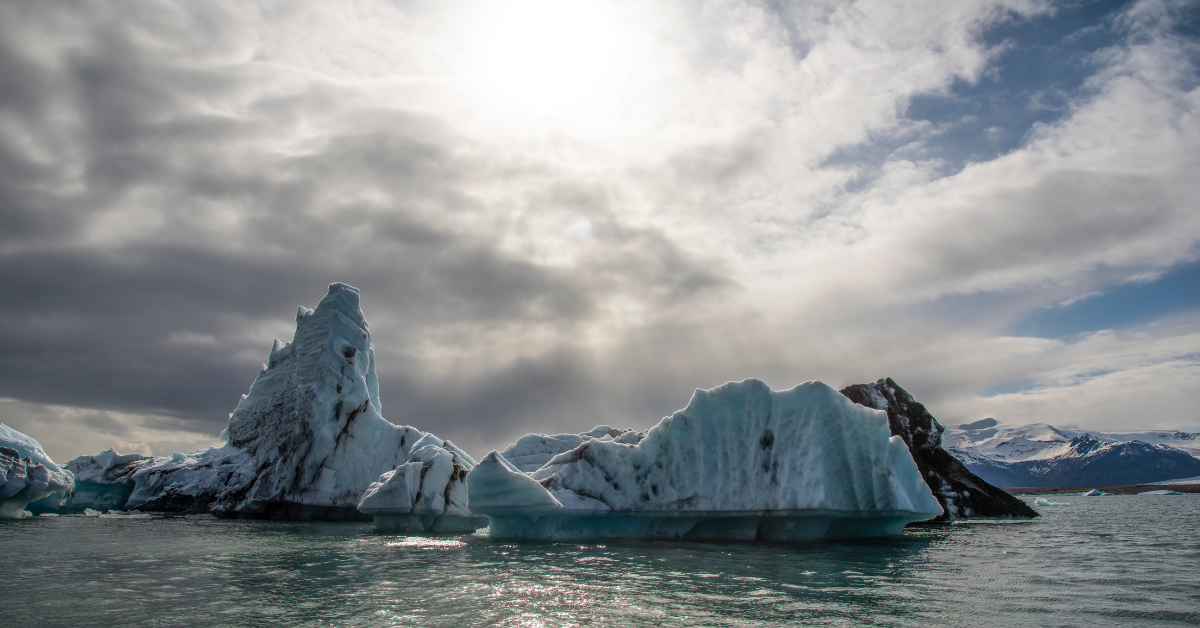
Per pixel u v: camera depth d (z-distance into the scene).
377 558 17.69
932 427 41.25
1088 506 60.72
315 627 10.14
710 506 21.78
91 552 19.45
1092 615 10.79
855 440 21.22
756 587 13.04
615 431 38.81
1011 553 19.36
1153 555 19.02
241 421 46.00
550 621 10.42
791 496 20.47
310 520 35.88
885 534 24.88
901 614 10.80
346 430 38.06
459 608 11.31
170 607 11.58
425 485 27.02
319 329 41.25
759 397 22.17
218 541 22.72
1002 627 9.98
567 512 22.20
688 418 23.17
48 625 10.38
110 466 47.06
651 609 11.16
